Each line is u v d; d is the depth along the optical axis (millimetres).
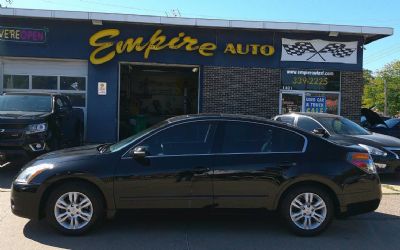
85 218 6074
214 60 16969
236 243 5938
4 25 16188
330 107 17531
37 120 10375
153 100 20375
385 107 62844
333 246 5898
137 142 6227
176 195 6098
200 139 6305
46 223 6637
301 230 6234
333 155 6320
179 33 16719
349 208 6262
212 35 16906
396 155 10406
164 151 6215
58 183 6059
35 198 5992
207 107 17016
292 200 6223
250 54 17094
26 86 16656
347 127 11578
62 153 6508
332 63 17438
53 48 16328
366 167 6379
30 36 16219
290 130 6426
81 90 16719
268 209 6203
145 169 6078
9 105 11562
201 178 6113
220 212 6184
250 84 17125
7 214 7094
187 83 20234
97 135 16625
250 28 16594
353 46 17484
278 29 16719
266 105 17219
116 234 6203
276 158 6223
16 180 6168
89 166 6031
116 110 16672
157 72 19953
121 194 6043
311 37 17297
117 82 16641
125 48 16516
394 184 10461
